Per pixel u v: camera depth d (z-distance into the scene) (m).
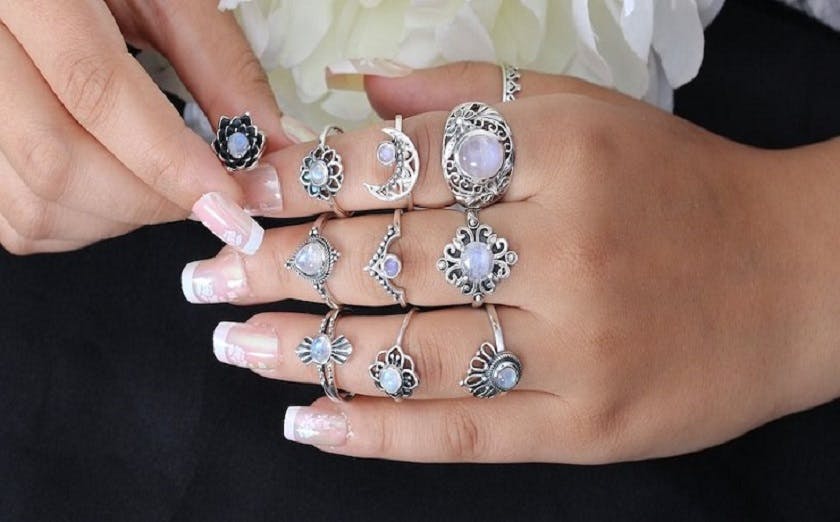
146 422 0.26
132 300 0.27
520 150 0.22
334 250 0.23
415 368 0.23
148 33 0.24
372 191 0.22
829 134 0.28
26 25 0.21
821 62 0.28
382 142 0.22
